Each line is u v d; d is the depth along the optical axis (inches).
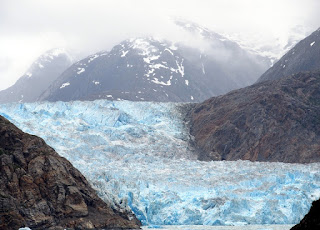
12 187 6737.2
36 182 6988.2
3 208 6446.9
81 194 7288.4
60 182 7101.4
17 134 7352.4
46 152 7332.7
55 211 6919.3
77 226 6943.9
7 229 6373.0
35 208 6752.0
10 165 6904.5
